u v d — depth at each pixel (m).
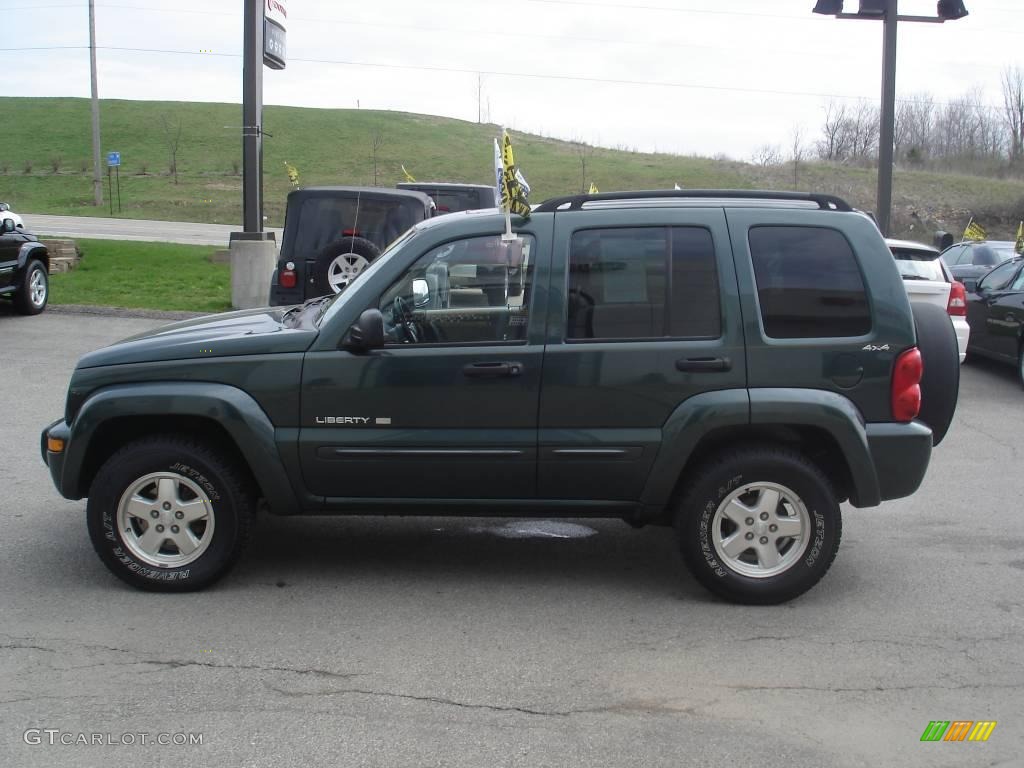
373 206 11.12
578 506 5.10
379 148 62.81
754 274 4.96
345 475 5.04
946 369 5.40
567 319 4.97
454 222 5.07
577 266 4.99
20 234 14.72
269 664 4.30
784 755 3.63
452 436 4.98
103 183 50.97
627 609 5.01
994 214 43.84
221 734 3.71
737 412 4.88
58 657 4.33
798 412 4.87
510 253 5.01
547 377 4.94
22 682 4.10
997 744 3.74
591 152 64.06
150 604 4.95
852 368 4.95
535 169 55.16
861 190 45.56
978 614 5.00
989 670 4.36
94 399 4.98
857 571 5.62
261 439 4.95
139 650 4.42
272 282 11.30
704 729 3.81
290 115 73.31
